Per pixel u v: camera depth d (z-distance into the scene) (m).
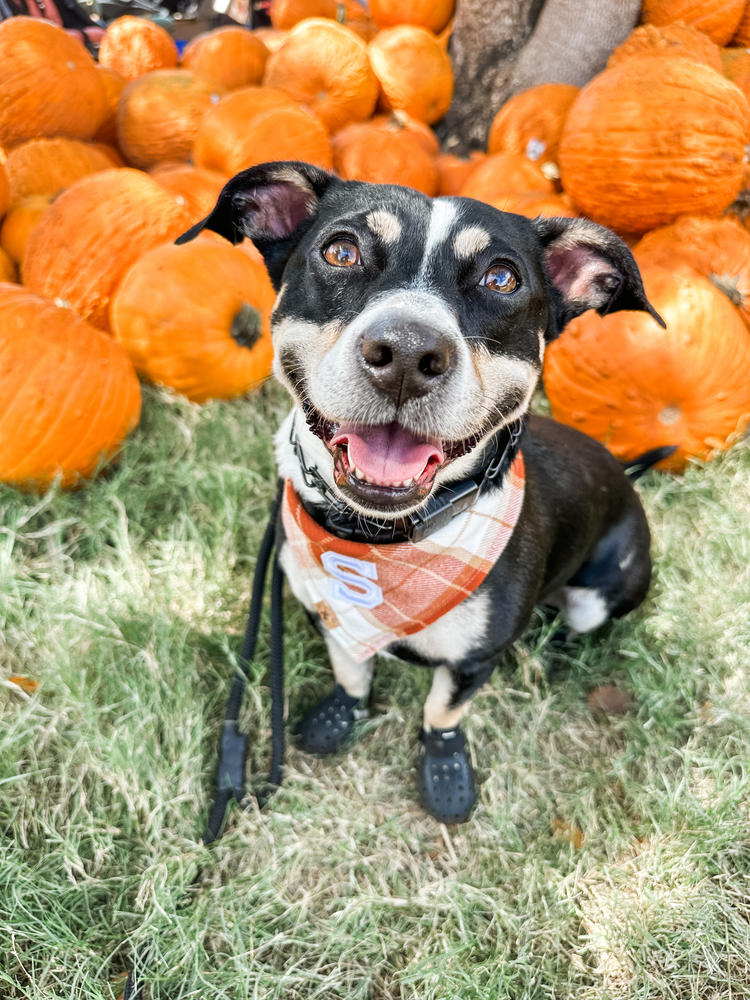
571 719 0.58
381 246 0.38
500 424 0.41
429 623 0.45
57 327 0.59
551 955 0.45
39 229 0.71
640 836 0.50
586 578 0.58
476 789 0.53
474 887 0.48
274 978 0.43
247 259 0.70
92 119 0.95
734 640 0.59
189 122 0.93
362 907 0.46
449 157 0.96
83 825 0.46
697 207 0.74
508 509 0.44
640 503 0.60
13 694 0.51
